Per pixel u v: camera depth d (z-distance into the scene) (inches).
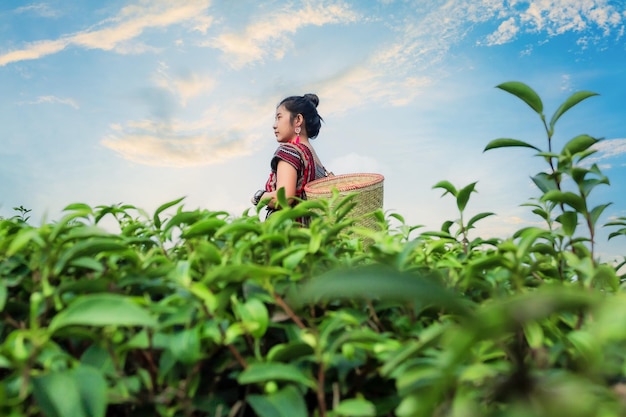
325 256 39.9
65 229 39.3
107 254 38.2
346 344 29.8
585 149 41.3
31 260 37.0
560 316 34.9
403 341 34.9
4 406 24.6
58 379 25.4
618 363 29.0
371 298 36.9
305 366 31.3
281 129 168.6
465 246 51.1
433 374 25.7
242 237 44.6
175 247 48.3
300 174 151.3
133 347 30.2
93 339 30.4
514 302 18.7
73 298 33.1
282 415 28.1
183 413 31.1
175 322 31.1
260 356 32.8
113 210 47.2
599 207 40.2
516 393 22.2
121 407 33.0
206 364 32.6
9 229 42.6
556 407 20.2
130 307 25.3
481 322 18.6
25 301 37.8
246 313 31.1
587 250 38.7
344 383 31.2
